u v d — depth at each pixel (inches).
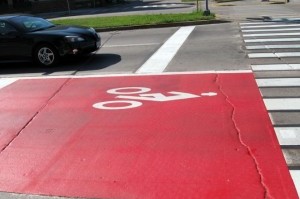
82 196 184.9
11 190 194.4
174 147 227.1
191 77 374.0
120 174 201.6
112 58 494.6
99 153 227.3
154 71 407.2
